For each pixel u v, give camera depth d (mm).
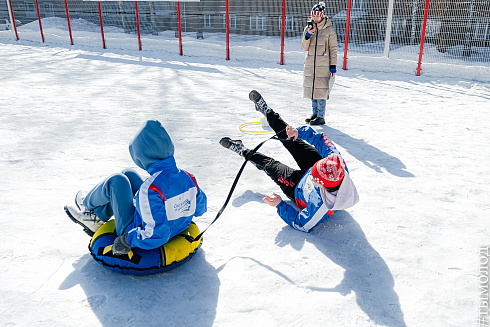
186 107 6684
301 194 3018
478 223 2998
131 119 5816
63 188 3467
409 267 2453
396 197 3449
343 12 16344
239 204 3291
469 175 3949
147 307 2061
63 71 10078
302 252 2611
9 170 3816
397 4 14781
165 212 2160
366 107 7113
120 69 10641
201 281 2291
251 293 2186
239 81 9391
